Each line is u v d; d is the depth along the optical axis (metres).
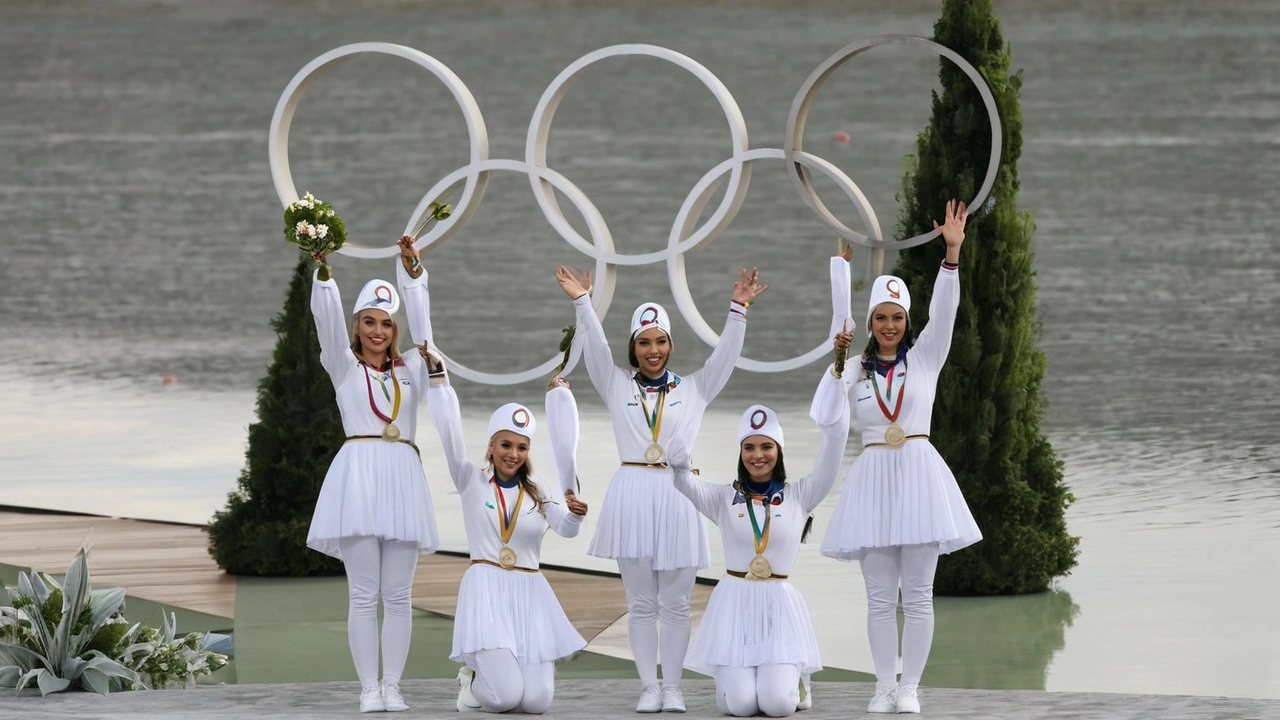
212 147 166.62
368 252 41.91
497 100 190.12
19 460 64.06
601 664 37.72
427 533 31.09
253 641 40.12
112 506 56.50
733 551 31.03
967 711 29.39
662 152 158.25
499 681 30.25
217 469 62.34
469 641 30.30
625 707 31.33
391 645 30.91
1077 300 97.56
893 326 31.12
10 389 79.25
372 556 30.91
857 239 38.78
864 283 39.09
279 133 42.88
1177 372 78.88
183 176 152.38
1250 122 165.62
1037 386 45.97
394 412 31.47
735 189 40.50
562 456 31.98
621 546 31.34
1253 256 109.62
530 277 110.06
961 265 44.41
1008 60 44.16
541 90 196.75
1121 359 82.00
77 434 69.12
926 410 30.94
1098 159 148.00
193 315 99.62
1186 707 28.94
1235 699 29.64
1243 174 139.75
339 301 31.45
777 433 30.97
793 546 30.98
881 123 169.62
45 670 32.50
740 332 32.25
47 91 199.50
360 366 31.61
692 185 141.00
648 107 184.75
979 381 44.78
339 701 31.22
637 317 32.53
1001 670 36.12
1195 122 166.62
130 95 196.12
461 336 90.62
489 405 73.50
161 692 32.25
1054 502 45.19
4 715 29.02
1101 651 37.62
